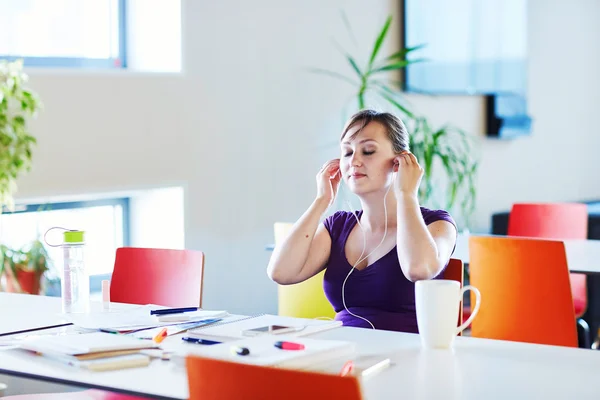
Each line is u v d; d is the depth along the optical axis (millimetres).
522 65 6906
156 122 4508
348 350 1931
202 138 4762
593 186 8109
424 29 6109
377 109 2750
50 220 4367
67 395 2475
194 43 4680
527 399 1621
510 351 2025
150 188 4480
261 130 5113
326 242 2773
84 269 2576
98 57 4578
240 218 5016
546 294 3225
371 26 5824
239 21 4934
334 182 2824
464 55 6418
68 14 4430
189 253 2994
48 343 2016
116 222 4703
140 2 4656
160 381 1764
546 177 7520
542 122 7426
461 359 1946
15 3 4199
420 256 2477
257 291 5168
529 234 4715
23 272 3768
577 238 4617
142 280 3070
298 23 5305
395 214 2654
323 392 1354
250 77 5023
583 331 4312
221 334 2145
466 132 6629
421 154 5598
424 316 2055
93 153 4211
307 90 5391
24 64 4242
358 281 2654
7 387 3338
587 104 7977
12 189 3639
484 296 3371
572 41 7746
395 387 1706
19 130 3629
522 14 6875
